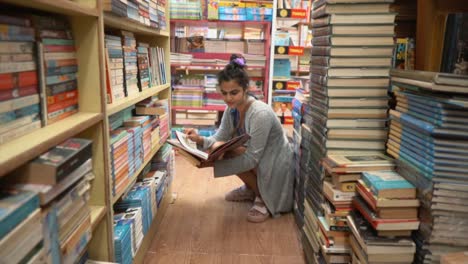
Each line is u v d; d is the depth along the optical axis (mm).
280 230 2100
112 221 1301
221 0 3449
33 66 913
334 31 1333
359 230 1226
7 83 805
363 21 1319
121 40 1604
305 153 1916
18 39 845
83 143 945
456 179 1045
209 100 3686
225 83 2016
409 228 1160
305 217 1803
